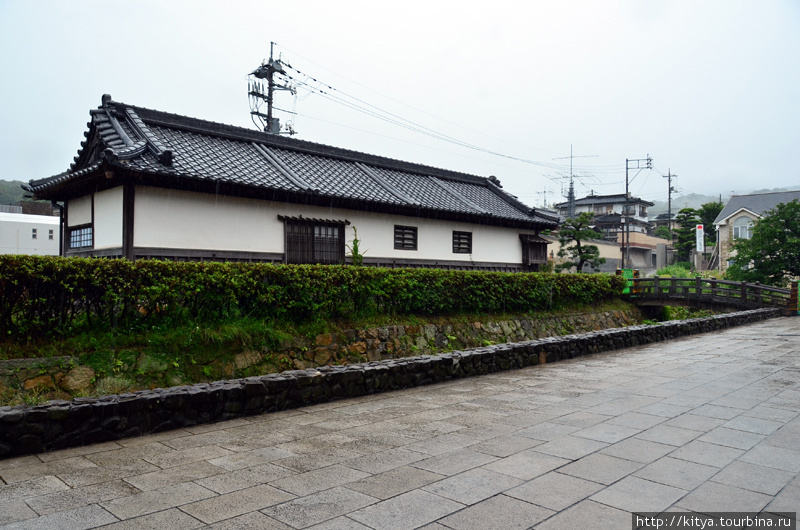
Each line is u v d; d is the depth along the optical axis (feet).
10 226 102.17
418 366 27.22
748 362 32.78
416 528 10.77
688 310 79.05
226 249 42.86
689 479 13.35
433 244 59.82
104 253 40.14
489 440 17.04
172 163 40.01
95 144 45.32
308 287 33.01
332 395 23.84
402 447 16.47
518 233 71.97
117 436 17.76
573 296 63.31
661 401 22.36
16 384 21.76
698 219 177.47
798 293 69.31
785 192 143.95
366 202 50.42
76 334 24.59
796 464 14.40
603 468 14.21
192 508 11.84
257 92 98.17
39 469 14.66
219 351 28.12
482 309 49.90
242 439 17.72
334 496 12.49
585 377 28.76
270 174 46.78
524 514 11.38
